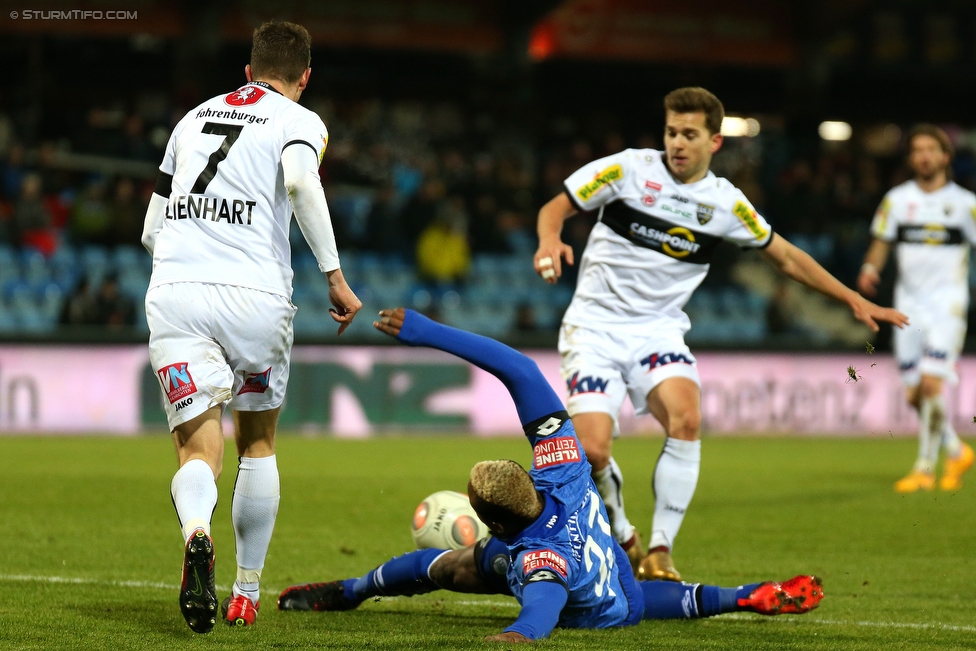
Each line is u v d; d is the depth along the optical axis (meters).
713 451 47.91
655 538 18.67
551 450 14.54
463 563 14.87
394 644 13.21
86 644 13.07
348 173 75.25
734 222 19.89
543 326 65.19
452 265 67.69
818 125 81.00
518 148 79.62
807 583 14.34
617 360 19.75
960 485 35.09
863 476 38.09
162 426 52.03
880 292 67.56
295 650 12.88
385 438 51.84
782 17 79.44
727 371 56.97
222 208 14.46
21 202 62.88
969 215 33.25
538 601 13.27
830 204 75.69
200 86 71.38
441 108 85.81
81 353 51.44
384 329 14.68
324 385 53.56
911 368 34.12
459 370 54.81
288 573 19.34
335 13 74.31
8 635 13.52
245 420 15.01
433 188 69.12
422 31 75.69
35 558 20.06
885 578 19.59
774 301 64.94
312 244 14.34
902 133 91.44
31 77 75.88
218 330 14.27
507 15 76.12
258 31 15.59
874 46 80.00
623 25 78.44
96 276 62.53
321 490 31.91
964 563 21.27
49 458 39.69
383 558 20.97
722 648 13.54
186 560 12.62
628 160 20.06
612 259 20.09
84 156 71.19
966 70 80.56
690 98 19.58
